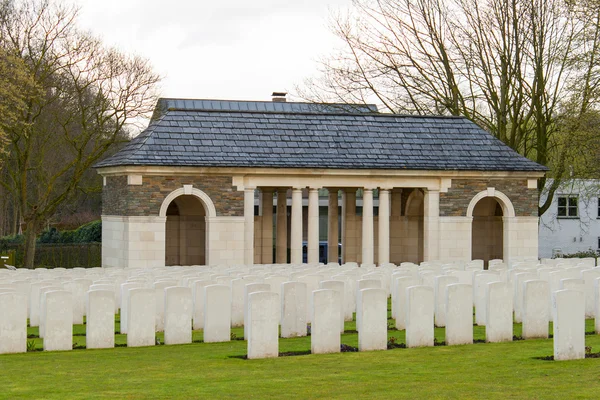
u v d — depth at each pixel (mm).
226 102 74938
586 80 52219
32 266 55062
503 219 50250
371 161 48000
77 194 72625
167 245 50656
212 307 21203
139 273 29656
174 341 20891
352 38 63312
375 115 50938
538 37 57656
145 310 20609
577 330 18281
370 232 48594
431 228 48969
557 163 56875
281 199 51438
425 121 51469
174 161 44781
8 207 84750
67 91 54375
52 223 86250
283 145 47656
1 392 15109
